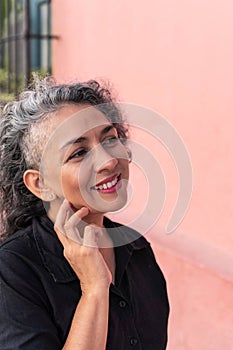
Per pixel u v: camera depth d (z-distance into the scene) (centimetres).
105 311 125
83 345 121
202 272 276
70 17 381
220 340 264
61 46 395
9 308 123
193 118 281
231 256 263
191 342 280
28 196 140
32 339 121
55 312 128
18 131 133
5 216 143
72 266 128
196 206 283
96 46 355
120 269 142
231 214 263
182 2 282
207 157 275
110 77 343
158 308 150
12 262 127
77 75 376
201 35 272
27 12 398
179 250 288
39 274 128
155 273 154
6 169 139
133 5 318
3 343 122
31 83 149
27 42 400
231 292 259
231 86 257
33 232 134
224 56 260
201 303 276
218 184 270
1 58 475
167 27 294
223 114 263
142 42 313
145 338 143
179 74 288
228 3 255
